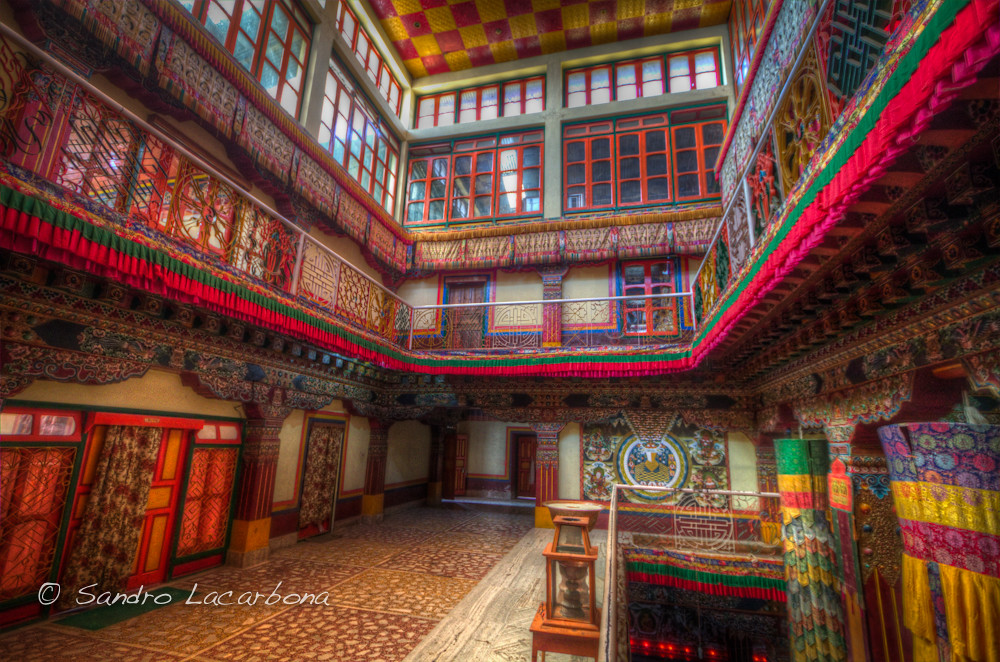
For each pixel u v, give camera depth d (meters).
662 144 11.67
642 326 10.62
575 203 11.84
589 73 12.91
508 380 10.64
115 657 4.16
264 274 6.33
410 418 11.09
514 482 15.52
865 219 3.19
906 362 4.11
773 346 6.57
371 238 10.69
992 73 1.88
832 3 3.39
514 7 11.59
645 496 9.66
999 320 3.06
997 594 2.01
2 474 4.57
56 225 3.63
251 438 7.48
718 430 9.42
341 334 7.45
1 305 4.25
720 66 11.96
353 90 10.97
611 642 2.11
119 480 5.50
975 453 2.16
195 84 6.39
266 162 7.68
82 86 4.07
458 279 11.95
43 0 4.70
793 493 4.46
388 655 4.37
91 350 4.99
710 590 6.51
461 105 13.60
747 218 5.02
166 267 4.55
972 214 2.76
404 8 11.67
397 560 7.60
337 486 9.90
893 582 3.95
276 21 8.61
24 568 4.73
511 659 4.32
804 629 4.17
